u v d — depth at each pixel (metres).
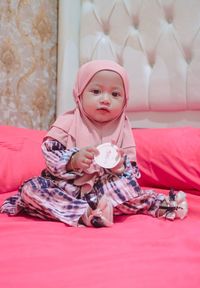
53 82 2.29
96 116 1.25
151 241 0.89
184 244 0.89
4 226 1.01
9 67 2.14
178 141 1.61
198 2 1.93
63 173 1.15
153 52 2.06
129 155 1.29
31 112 2.23
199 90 1.93
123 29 2.12
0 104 2.13
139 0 2.07
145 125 2.10
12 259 0.75
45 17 2.24
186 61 1.99
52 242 0.88
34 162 1.62
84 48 2.20
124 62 2.12
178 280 0.66
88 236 0.96
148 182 1.63
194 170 1.53
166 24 2.03
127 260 0.75
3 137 1.69
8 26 2.13
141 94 2.08
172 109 2.01
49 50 2.27
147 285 0.63
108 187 1.17
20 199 1.16
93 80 1.26
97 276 0.67
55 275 0.67
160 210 1.19
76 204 1.09
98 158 1.13
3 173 1.54
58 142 1.24
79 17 2.23
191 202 1.39
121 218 1.17
